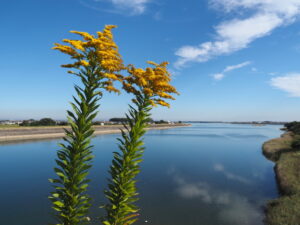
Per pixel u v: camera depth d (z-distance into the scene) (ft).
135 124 18.43
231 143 160.97
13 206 41.22
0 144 126.31
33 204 42.29
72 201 16.39
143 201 44.39
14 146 119.34
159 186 54.44
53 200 16.39
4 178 59.67
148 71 17.98
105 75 15.74
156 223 34.99
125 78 18.79
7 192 48.83
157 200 44.98
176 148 129.29
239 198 46.80
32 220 35.73
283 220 33.04
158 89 18.45
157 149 124.16
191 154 106.63
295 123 365.81
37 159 84.69
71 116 16.83
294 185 47.09
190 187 54.19
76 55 15.79
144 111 18.80
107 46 15.99
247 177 64.18
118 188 18.56
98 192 48.44
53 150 106.22
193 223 35.27
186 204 43.14
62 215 16.19
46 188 51.70
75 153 16.70
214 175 66.28
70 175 16.71
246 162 87.35
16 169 69.46
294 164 66.80
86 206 16.74
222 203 43.80
